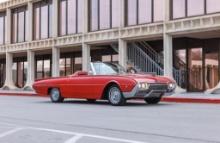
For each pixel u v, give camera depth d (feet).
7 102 67.51
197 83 90.02
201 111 47.14
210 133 30.86
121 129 33.78
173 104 58.95
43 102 67.00
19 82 137.90
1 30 131.54
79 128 34.96
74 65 119.44
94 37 98.43
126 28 90.99
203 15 78.79
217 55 87.30
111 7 96.32
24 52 124.36
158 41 94.84
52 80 66.13
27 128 35.27
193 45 90.84
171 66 84.48
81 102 65.41
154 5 87.86
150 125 35.76
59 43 108.27
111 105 57.31
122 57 92.73
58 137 30.37
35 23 118.73
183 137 29.30
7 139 29.91
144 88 54.34
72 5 106.32
